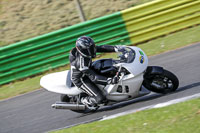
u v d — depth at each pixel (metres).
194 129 14.83
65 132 19.41
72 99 23.84
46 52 36.75
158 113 18.11
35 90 32.00
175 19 39.12
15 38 49.44
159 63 31.28
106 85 22.12
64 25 50.66
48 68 36.97
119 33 38.31
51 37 36.62
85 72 21.05
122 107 23.23
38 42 36.34
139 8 38.16
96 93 22.03
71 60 21.69
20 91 32.69
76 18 51.97
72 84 22.94
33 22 53.28
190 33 37.41
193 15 39.19
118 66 21.38
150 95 24.02
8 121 26.00
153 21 38.75
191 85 23.33
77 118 23.53
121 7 52.09
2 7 59.34
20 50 36.03
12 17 55.66
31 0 59.94
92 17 51.06
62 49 37.06
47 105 27.39
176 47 34.41
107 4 53.84
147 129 16.28
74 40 37.28
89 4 55.12
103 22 37.78
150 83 21.95
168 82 22.11
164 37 38.72
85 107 23.20
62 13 54.19
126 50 21.81
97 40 37.88
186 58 30.42
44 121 24.31
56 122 23.62
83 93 23.25
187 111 17.09
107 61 22.00
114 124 18.34
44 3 58.19
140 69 20.98
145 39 38.94
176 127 15.53
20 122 25.22
